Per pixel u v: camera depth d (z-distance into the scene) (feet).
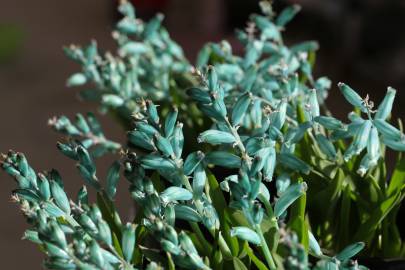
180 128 2.44
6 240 9.53
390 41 13.41
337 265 2.31
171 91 3.20
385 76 13.41
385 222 2.73
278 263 2.40
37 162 11.30
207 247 2.58
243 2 16.97
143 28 3.46
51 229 2.26
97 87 3.42
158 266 2.31
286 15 3.22
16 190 2.46
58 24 18.04
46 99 13.53
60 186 2.50
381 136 2.63
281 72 2.87
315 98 2.61
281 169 2.74
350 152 2.51
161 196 2.42
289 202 2.42
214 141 2.43
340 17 14.24
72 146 2.61
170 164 2.44
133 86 3.30
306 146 2.81
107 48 16.60
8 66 15.05
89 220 2.35
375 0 13.55
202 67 3.11
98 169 9.57
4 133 12.32
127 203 5.95
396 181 2.72
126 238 2.35
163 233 2.31
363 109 2.48
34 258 9.20
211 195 2.54
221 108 2.44
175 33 17.13
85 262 2.27
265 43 3.17
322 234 2.78
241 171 2.29
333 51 14.48
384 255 2.76
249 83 2.93
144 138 2.46
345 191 2.71
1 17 18.61
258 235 2.37
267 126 2.53
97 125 3.12
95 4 19.26
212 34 17.12
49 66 15.20
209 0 17.06
